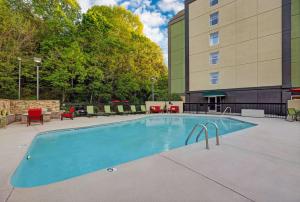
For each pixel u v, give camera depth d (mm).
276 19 15359
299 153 4121
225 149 4469
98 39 19359
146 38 28438
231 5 18078
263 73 16078
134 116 14742
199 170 3150
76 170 4434
